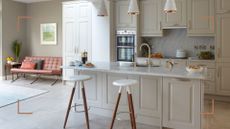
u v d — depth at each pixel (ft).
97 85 12.80
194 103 9.87
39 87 21.36
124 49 19.84
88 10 20.79
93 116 12.75
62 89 20.48
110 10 19.42
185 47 19.39
